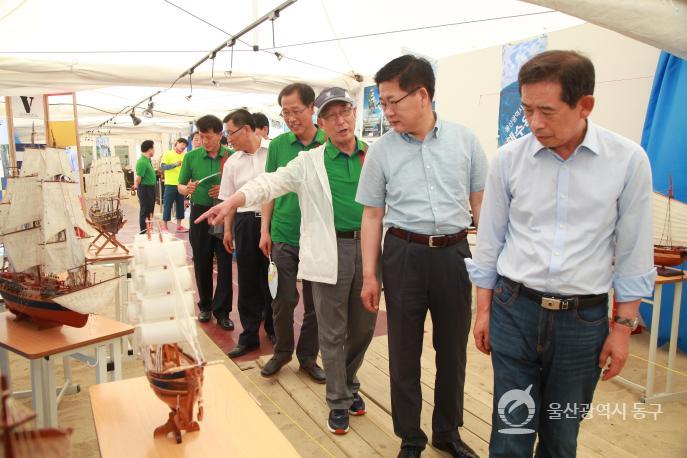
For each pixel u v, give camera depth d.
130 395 1.54
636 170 1.38
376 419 2.70
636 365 3.48
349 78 6.35
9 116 5.93
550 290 1.47
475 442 2.46
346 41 5.14
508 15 4.16
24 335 2.11
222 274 4.14
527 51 4.43
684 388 3.12
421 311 2.08
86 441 2.50
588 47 4.07
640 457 2.42
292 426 2.62
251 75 6.21
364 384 3.13
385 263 2.08
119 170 3.82
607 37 3.94
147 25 4.66
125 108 9.99
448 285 2.03
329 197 2.40
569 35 4.17
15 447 0.71
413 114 1.92
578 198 1.42
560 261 1.44
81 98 9.03
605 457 2.38
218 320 4.23
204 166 4.21
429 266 2.01
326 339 2.49
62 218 2.18
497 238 1.65
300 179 2.43
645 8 2.33
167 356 1.32
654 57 3.68
